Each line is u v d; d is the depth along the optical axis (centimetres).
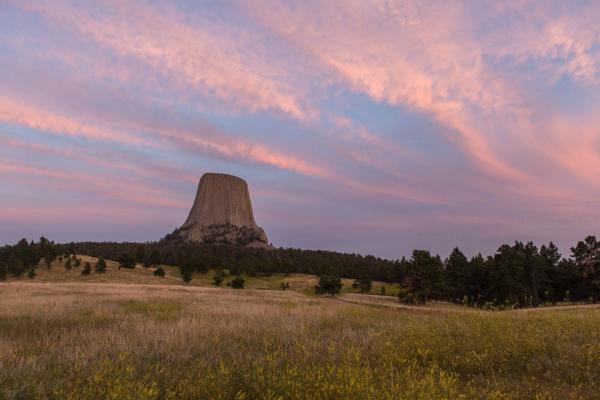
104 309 1477
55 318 1211
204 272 12281
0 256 10812
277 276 12506
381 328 977
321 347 707
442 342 727
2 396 426
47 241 11675
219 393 442
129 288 4150
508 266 7388
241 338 838
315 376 476
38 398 416
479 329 861
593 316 1278
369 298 7356
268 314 1367
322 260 14388
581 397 461
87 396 415
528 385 525
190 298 2505
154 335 816
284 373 497
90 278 10000
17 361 574
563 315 1286
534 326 935
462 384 531
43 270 10750
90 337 804
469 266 8081
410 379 483
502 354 649
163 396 451
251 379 495
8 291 2925
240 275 11762
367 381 452
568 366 604
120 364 558
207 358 627
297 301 2681
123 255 12175
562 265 8112
